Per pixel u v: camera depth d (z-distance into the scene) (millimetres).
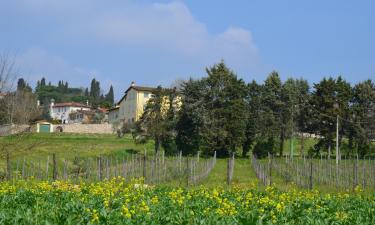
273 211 14578
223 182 34875
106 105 145500
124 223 12102
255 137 72812
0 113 31609
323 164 44469
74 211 13289
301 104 75938
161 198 17625
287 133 74188
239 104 70062
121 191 20359
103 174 33094
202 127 67500
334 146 69812
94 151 56125
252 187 26531
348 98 71188
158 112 63125
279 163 48312
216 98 70562
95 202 15367
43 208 14188
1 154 30406
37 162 37500
